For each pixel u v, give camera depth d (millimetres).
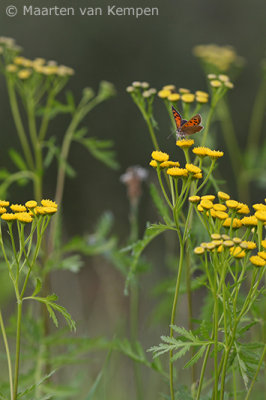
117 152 19906
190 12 21672
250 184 18203
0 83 19406
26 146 7914
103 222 8188
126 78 20875
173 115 5352
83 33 20734
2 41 8016
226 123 17891
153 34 21188
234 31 21734
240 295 5008
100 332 11406
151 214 10109
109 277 11281
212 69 8711
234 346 4051
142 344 10375
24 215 3916
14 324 6965
